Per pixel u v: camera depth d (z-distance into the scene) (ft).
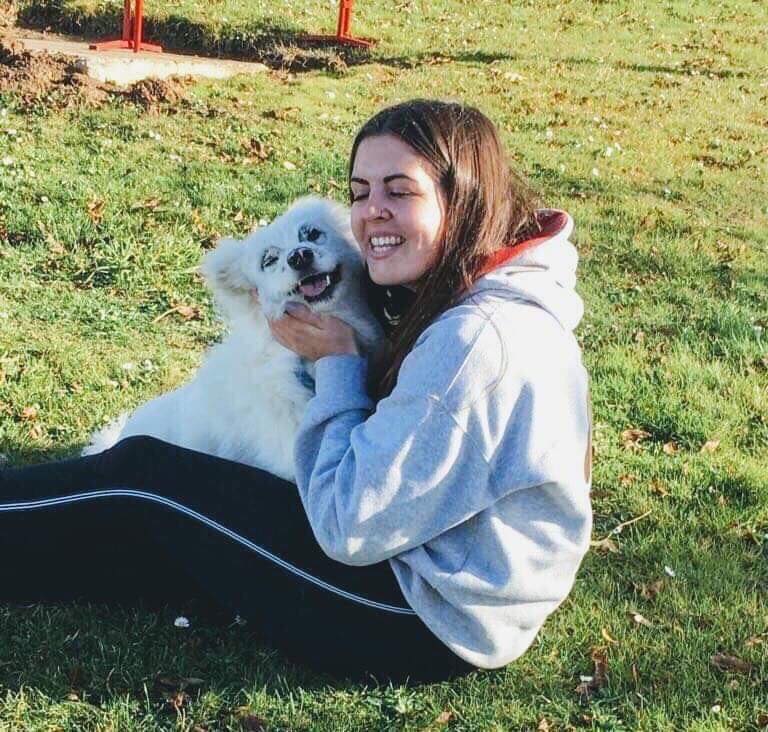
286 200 15.43
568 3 33.32
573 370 5.90
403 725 6.37
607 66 26.89
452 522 5.86
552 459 5.76
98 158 16.24
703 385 10.59
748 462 9.35
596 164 19.15
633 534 8.29
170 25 26.40
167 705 6.45
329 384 6.22
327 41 26.63
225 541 6.35
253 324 7.35
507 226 6.08
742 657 7.04
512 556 5.90
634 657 6.95
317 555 6.25
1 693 6.46
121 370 10.05
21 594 6.94
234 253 7.55
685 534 8.31
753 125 22.81
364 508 5.78
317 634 6.37
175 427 7.85
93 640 6.84
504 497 5.85
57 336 10.59
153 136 17.67
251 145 17.83
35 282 11.92
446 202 5.97
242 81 22.41
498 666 6.35
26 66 19.88
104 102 19.26
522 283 5.84
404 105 6.13
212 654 6.81
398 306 7.00
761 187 18.61
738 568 7.90
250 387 7.26
